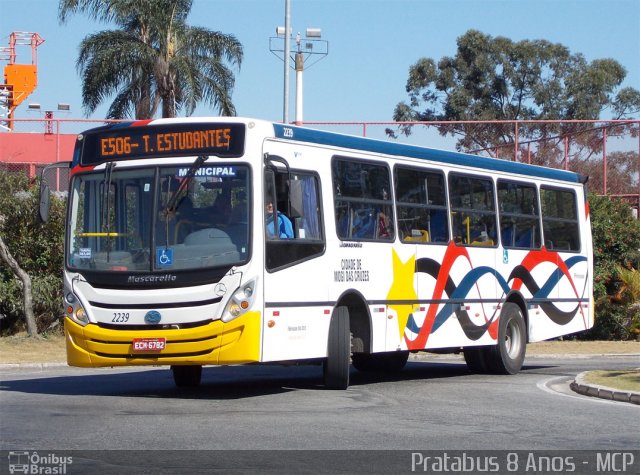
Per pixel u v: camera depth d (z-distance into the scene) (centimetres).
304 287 1402
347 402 1354
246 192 1330
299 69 3347
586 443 1048
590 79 5191
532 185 2003
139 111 3456
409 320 1630
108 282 1345
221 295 1303
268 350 1329
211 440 1031
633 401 1409
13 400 1371
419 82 5316
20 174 2670
